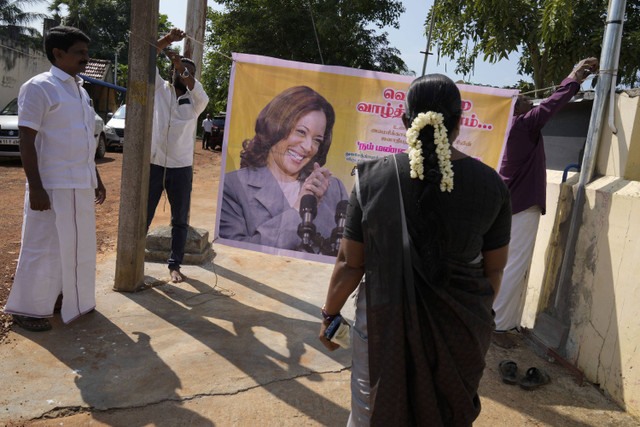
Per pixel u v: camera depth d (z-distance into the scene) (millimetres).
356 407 1740
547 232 4039
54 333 3354
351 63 25094
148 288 4262
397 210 1522
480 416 2822
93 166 3508
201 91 4363
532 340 3807
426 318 1522
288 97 3830
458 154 1633
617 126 3334
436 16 9492
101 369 2971
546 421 2809
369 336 1545
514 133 3627
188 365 3084
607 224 3195
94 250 3615
